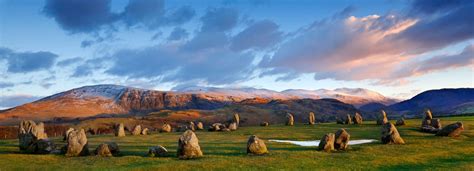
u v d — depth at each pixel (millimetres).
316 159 40969
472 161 40500
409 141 54656
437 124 69000
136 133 81750
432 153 44531
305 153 44719
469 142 53094
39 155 46000
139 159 41938
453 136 58875
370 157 42188
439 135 60156
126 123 182750
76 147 46000
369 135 63812
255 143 45250
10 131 132125
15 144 59906
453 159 41812
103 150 45625
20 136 50625
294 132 73375
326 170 35969
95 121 181375
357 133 66938
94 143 61688
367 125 83375
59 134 144875
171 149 51406
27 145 49688
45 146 48625
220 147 52188
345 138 48281
